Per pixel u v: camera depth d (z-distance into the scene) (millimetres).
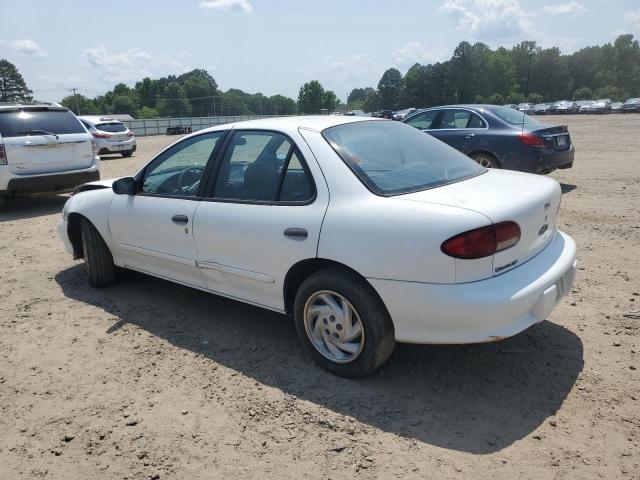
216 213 3846
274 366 3629
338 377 3443
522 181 3553
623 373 3330
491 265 2885
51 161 8953
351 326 3285
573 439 2754
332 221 3205
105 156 21766
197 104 147875
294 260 3393
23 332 4316
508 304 2834
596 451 2658
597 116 47000
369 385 3336
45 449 2891
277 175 3598
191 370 3623
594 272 5121
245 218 3650
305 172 3447
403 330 3082
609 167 12047
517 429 2857
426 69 119562
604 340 3746
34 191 8883
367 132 3773
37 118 9023
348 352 3350
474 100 99500
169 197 4305
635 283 4793
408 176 3404
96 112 142125
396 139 3850
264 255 3564
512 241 2957
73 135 9234
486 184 3424
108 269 5141
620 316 4113
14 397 3395
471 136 9211
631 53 111250
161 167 4461
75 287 5312
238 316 4480
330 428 2939
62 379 3582
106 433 2992
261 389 3354
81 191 5328
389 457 2691
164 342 4051
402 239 2934
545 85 93938
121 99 146125
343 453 2740
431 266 2869
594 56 110500
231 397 3279
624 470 2523
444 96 106125
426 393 3225
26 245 7016
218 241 3844
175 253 4254
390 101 146875
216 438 2904
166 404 3236
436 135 9664
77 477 2672
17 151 8578
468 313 2840
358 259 3080
